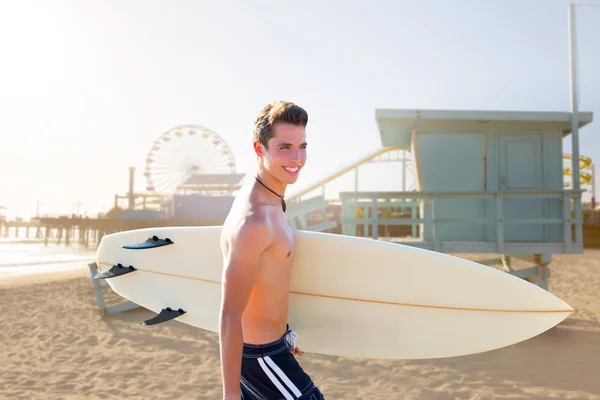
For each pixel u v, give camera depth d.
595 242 27.55
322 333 1.79
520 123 7.23
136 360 5.05
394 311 1.76
